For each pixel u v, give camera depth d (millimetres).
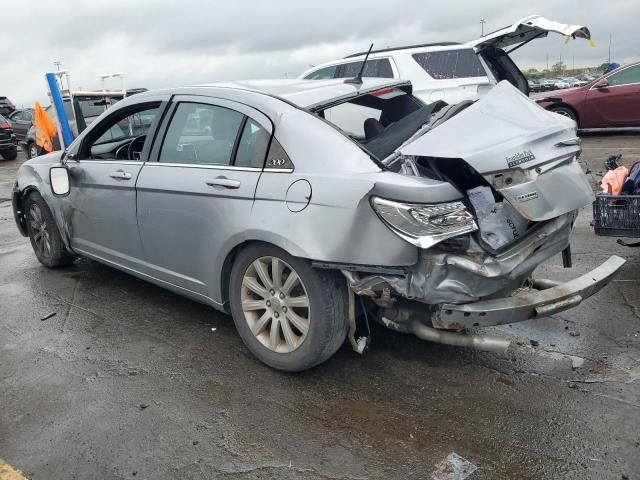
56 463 2732
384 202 2785
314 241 2979
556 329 3889
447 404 3074
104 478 2621
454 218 2783
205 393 3283
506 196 2848
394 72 9383
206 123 3729
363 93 3838
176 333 4078
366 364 3520
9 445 2881
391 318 3199
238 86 3828
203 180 3559
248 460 2701
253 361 3625
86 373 3564
